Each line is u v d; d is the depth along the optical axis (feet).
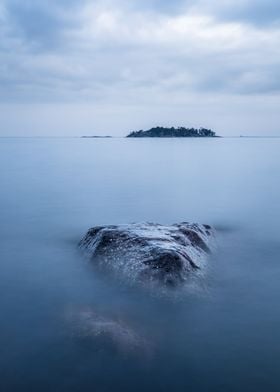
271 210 68.18
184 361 21.59
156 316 26.40
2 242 45.96
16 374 20.53
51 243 45.34
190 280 30.25
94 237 38.14
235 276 34.42
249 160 203.51
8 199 79.30
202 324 25.57
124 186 100.89
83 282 32.24
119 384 19.85
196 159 211.61
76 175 125.90
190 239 37.81
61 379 20.17
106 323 24.66
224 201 78.38
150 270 30.07
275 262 38.70
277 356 22.17
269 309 27.91
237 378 20.30
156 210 68.69
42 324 25.40
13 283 32.58
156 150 319.68
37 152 280.92
